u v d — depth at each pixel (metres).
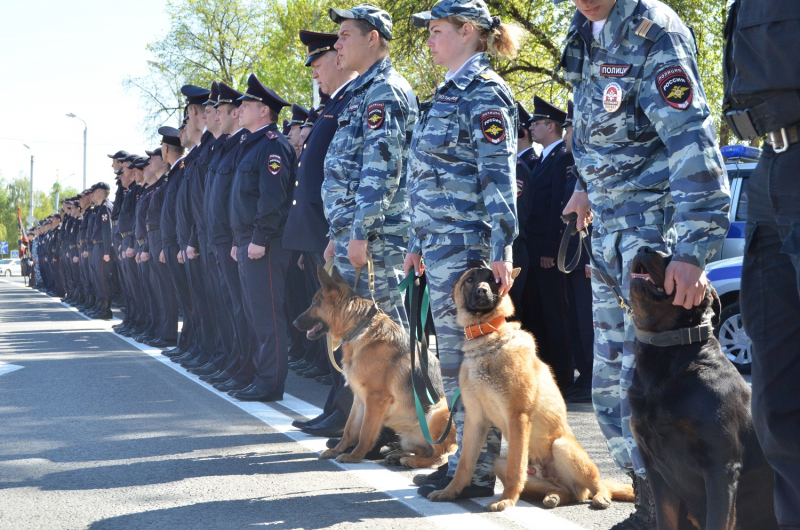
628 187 3.00
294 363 8.89
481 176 3.71
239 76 35.72
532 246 7.04
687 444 2.40
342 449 4.68
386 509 3.59
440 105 3.82
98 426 5.50
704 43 15.88
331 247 5.12
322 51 5.74
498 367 3.59
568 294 6.95
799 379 2.12
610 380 3.27
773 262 2.15
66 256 21.34
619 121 2.96
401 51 16.27
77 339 11.72
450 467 3.94
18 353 9.92
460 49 3.89
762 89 2.03
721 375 2.42
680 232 2.63
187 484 4.03
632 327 3.05
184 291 9.30
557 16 17.08
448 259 3.81
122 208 12.09
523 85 18.95
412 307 4.20
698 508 2.52
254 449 4.84
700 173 2.65
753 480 2.44
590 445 4.96
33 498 3.78
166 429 5.40
